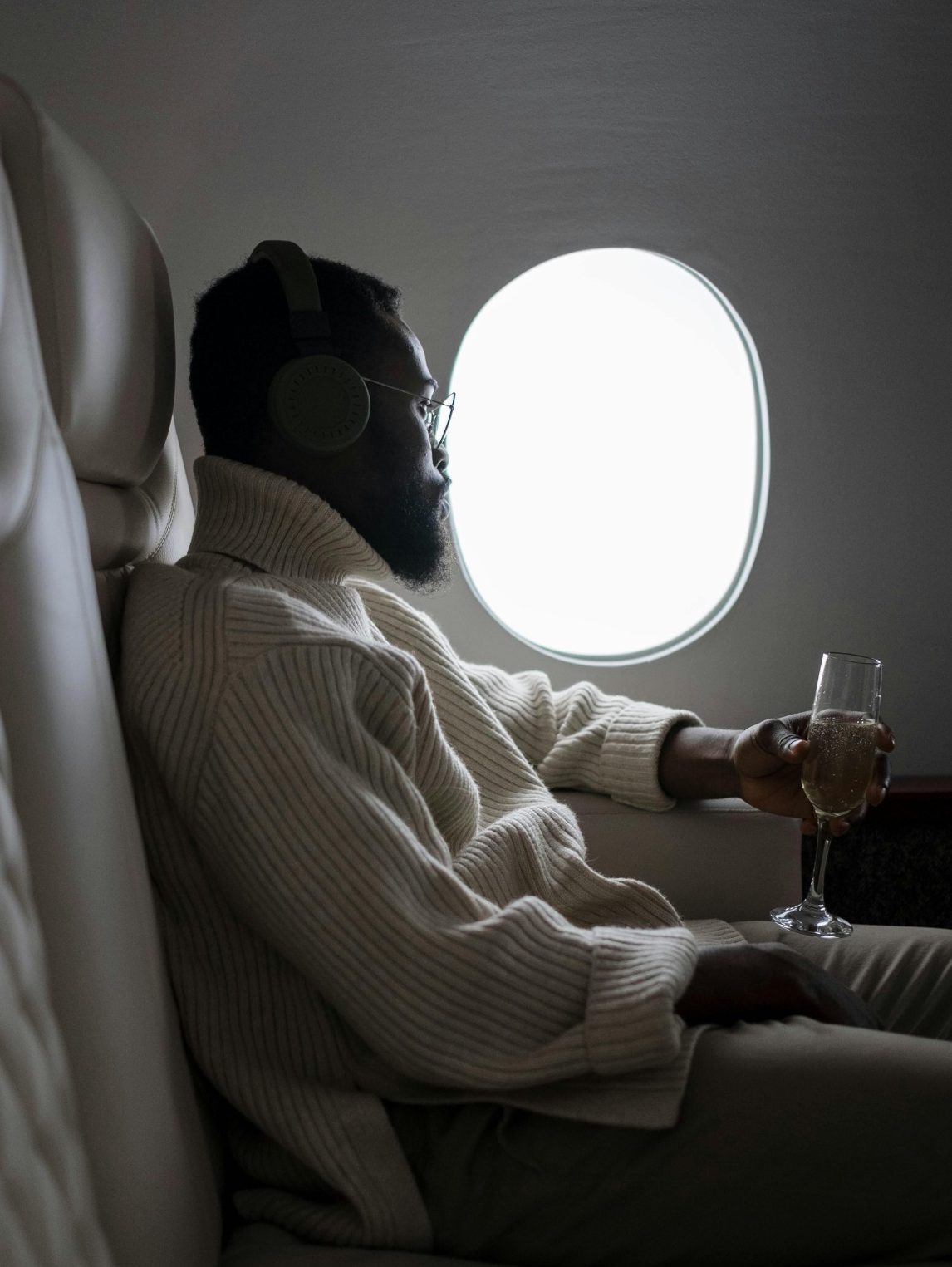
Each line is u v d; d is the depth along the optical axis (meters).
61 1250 0.50
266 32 1.60
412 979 0.73
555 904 1.03
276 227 1.65
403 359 1.07
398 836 0.76
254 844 0.75
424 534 1.09
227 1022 0.79
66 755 0.62
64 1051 0.56
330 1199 0.77
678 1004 0.85
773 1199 0.70
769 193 1.66
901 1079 0.71
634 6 1.61
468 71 1.62
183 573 0.89
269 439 1.02
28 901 0.56
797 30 1.62
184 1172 0.66
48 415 0.71
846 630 1.80
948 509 1.77
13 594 0.62
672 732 1.31
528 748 1.36
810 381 1.73
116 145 1.62
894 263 1.69
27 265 0.75
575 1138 0.73
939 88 1.65
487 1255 0.75
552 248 1.66
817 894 1.21
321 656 0.80
